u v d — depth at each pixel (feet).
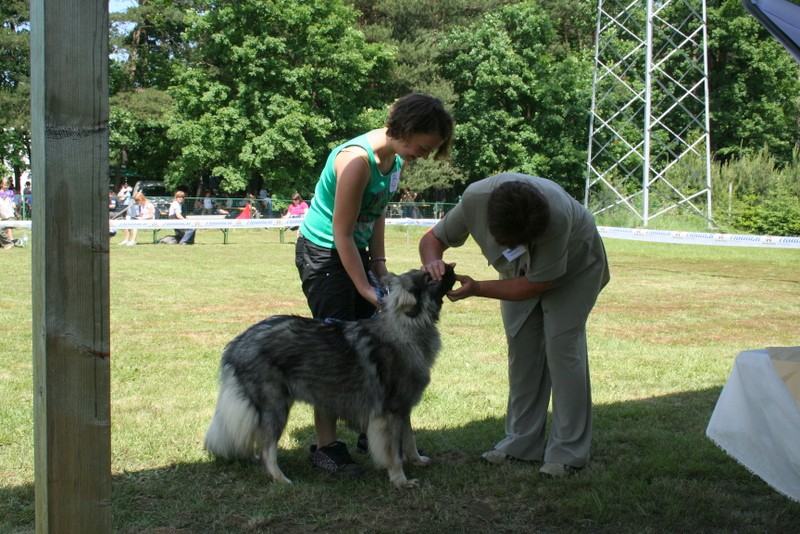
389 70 115.44
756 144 121.49
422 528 10.91
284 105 102.12
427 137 11.69
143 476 12.61
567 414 13.21
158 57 120.98
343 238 12.31
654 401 17.81
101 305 7.27
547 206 11.24
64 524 7.34
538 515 11.43
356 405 12.41
